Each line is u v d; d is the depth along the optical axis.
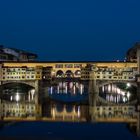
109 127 154.62
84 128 151.75
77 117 187.00
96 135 136.62
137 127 154.62
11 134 136.62
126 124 162.62
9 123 163.62
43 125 158.75
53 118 182.62
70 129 149.12
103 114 199.25
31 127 153.00
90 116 190.50
